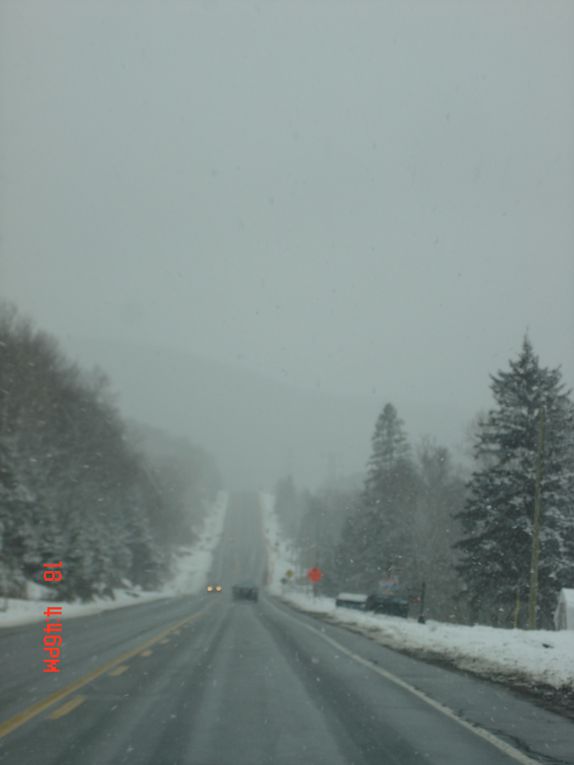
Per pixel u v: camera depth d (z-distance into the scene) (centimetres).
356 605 9719
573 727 1605
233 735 1420
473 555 7088
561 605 5850
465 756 1300
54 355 11262
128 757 1232
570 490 6894
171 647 3083
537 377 7150
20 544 7075
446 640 3616
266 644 3394
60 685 1964
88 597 7638
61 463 10744
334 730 1488
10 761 1195
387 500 12681
